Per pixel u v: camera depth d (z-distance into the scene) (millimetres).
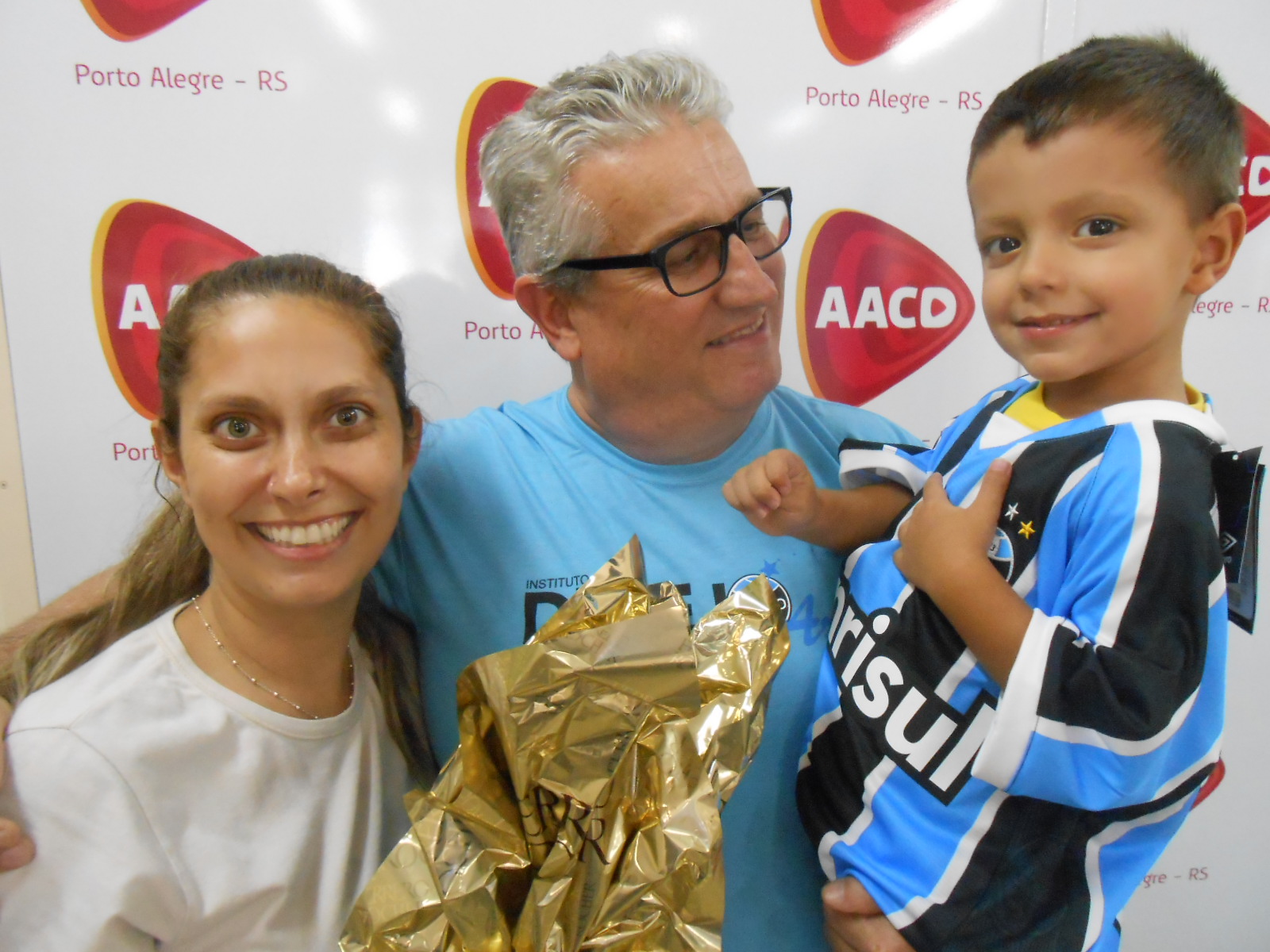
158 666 645
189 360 605
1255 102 1188
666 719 579
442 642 826
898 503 840
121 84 1000
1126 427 593
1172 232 590
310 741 670
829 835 709
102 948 553
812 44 1113
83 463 1060
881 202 1161
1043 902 610
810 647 832
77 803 567
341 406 619
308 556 612
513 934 574
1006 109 651
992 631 585
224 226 1043
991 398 776
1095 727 547
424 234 1087
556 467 855
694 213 708
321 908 643
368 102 1049
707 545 834
